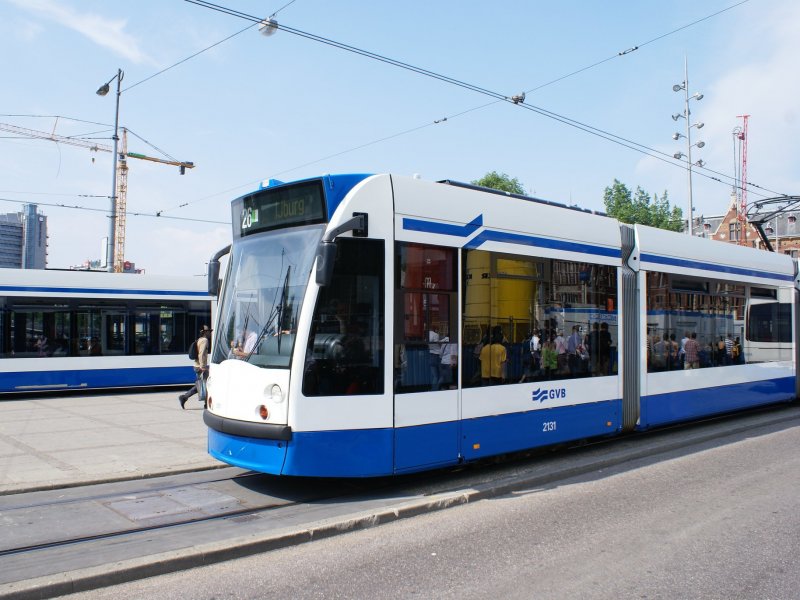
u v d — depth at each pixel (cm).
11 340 1730
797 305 1516
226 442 724
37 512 659
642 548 580
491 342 820
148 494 733
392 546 583
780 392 1426
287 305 705
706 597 473
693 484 819
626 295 1036
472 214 814
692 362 1166
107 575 488
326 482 791
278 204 757
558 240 926
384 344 713
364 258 711
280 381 681
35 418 1342
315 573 517
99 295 1862
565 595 477
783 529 634
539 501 740
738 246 1342
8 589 452
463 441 776
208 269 821
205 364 1490
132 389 2048
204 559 533
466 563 541
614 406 991
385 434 705
